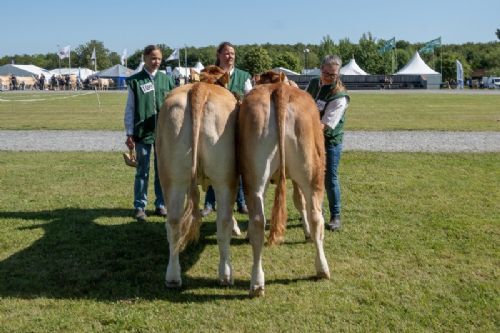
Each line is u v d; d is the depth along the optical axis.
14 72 82.12
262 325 4.45
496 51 110.12
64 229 7.31
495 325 4.45
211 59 102.44
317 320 4.54
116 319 4.57
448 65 93.19
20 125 20.75
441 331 4.34
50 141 16.17
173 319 4.58
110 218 7.89
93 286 5.34
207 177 5.09
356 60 97.69
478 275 5.54
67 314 4.69
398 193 9.18
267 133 4.76
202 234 7.18
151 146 7.85
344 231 7.11
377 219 7.65
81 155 13.43
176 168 4.91
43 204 8.66
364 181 10.16
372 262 5.96
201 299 5.01
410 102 35.00
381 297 4.99
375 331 4.34
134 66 103.50
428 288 5.20
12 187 9.88
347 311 4.71
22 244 6.66
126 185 10.08
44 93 55.31
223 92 5.14
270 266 5.89
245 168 4.90
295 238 6.91
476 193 9.12
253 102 4.84
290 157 4.91
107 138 16.86
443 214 7.85
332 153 6.95
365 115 24.84
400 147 14.45
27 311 4.76
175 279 5.25
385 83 67.69
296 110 4.87
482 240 6.66
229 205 5.13
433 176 10.59
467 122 21.12
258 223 4.89
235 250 6.48
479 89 66.38
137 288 5.28
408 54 107.00
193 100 4.82
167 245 6.68
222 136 4.90
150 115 7.54
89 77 72.56
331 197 7.15
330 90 6.59
